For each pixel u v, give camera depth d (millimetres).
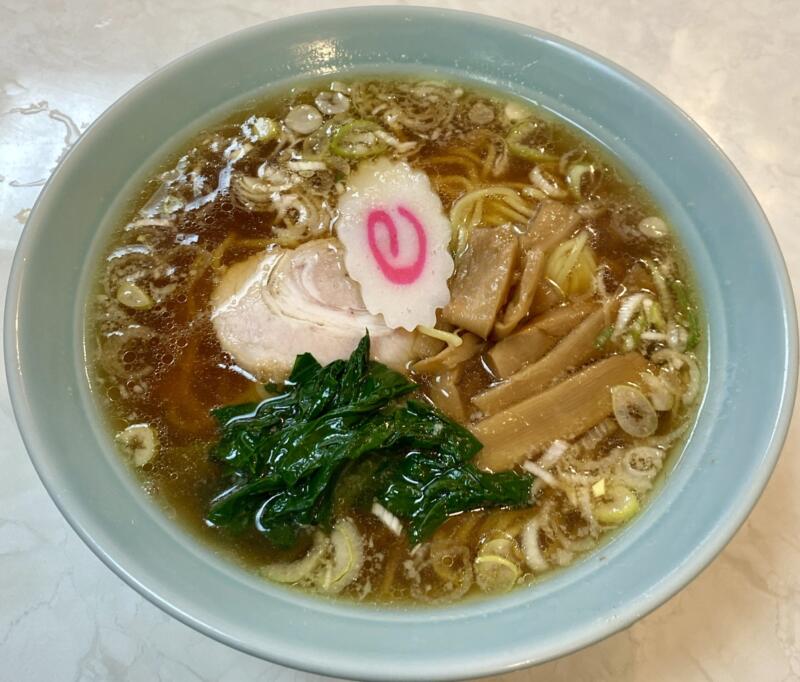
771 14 310
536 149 259
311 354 220
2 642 186
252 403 211
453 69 265
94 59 292
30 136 271
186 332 223
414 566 190
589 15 307
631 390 211
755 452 177
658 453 203
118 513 183
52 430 182
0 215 254
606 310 223
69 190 212
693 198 229
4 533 201
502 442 204
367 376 207
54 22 302
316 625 170
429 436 197
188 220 240
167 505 195
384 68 266
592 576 180
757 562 198
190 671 184
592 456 205
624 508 195
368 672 150
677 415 208
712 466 189
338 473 192
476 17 251
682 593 193
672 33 303
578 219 240
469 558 191
